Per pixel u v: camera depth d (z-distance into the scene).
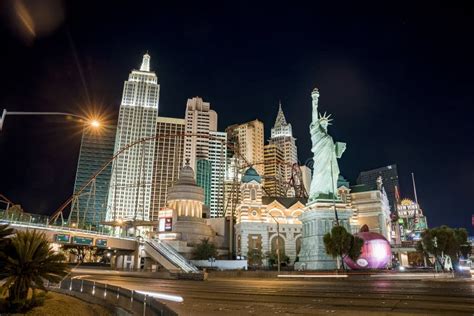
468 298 36.28
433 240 96.56
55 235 102.69
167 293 45.44
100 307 31.58
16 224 94.44
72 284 42.16
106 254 158.12
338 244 89.81
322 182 121.25
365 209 178.88
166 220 154.12
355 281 66.94
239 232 163.75
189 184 178.50
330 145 123.25
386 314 27.34
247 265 134.88
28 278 28.94
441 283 59.19
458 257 104.94
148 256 128.38
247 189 167.50
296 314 28.12
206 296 41.47
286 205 171.75
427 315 26.58
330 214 114.00
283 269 127.56
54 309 29.80
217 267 128.12
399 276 82.25
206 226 166.62
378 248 96.19
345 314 27.72
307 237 119.50
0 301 28.19
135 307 26.30
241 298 39.09
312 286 54.78
